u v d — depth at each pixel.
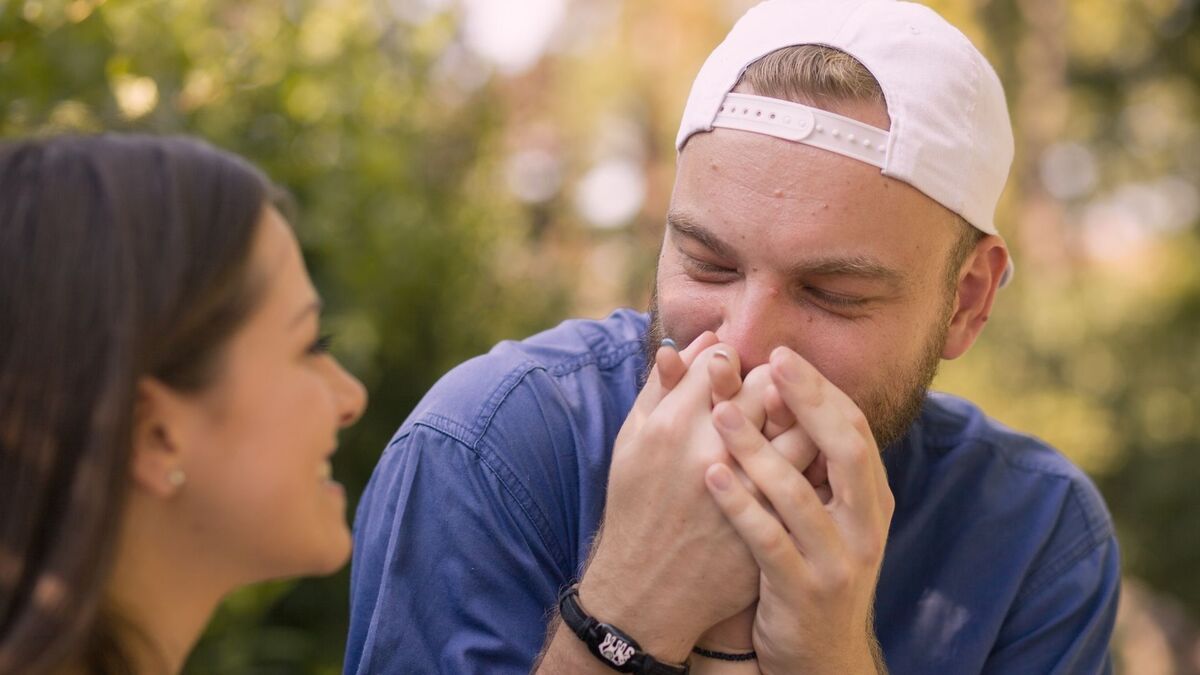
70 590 0.92
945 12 7.21
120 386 0.93
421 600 1.53
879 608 1.67
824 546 1.34
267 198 1.08
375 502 1.62
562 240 5.96
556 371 1.66
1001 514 1.71
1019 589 1.69
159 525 1.05
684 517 1.36
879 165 1.42
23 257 0.94
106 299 0.94
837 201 1.41
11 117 2.15
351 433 3.37
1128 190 11.12
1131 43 10.23
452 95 4.02
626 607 1.37
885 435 1.56
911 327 1.50
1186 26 10.21
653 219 7.09
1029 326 8.76
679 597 1.36
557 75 8.23
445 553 1.53
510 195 4.58
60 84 2.22
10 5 2.13
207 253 1.01
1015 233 8.71
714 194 1.44
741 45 1.52
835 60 1.45
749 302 1.44
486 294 3.92
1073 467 1.78
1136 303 9.84
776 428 1.41
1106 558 1.75
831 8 1.52
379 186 3.23
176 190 1.00
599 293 5.89
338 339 3.02
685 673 1.39
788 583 1.34
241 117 2.93
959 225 1.54
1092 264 11.02
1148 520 8.83
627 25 8.34
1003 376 8.34
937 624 1.67
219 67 2.65
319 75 3.01
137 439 1.01
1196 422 9.08
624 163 8.36
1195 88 10.53
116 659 1.02
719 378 1.38
